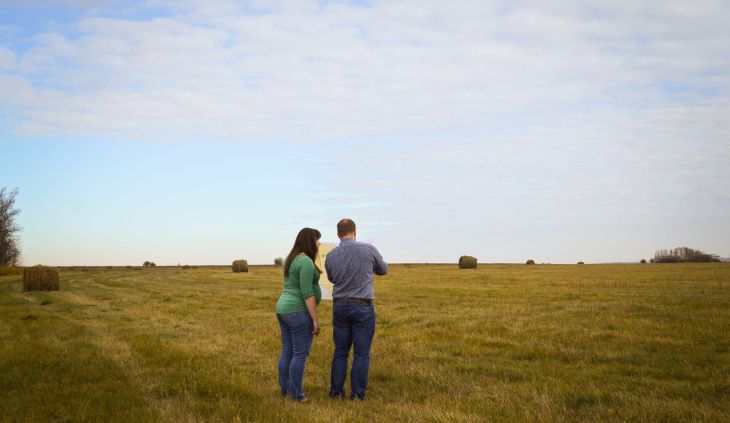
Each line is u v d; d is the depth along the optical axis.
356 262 6.62
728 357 8.70
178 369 8.41
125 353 9.76
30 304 19.81
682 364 8.32
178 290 26.75
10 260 68.44
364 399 6.64
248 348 10.26
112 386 7.29
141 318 15.18
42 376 7.80
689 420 5.54
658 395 6.61
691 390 6.75
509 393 6.77
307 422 5.46
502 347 10.08
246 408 6.04
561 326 12.19
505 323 12.85
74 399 6.48
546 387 7.00
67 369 8.32
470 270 47.72
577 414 5.86
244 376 7.88
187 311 16.88
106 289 28.61
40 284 27.50
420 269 52.06
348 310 6.60
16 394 6.76
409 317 14.30
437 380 7.59
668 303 15.97
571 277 31.81
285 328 6.75
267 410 5.89
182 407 6.21
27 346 10.34
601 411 5.92
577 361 8.78
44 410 5.99
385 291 22.69
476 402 6.38
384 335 11.65
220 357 9.40
